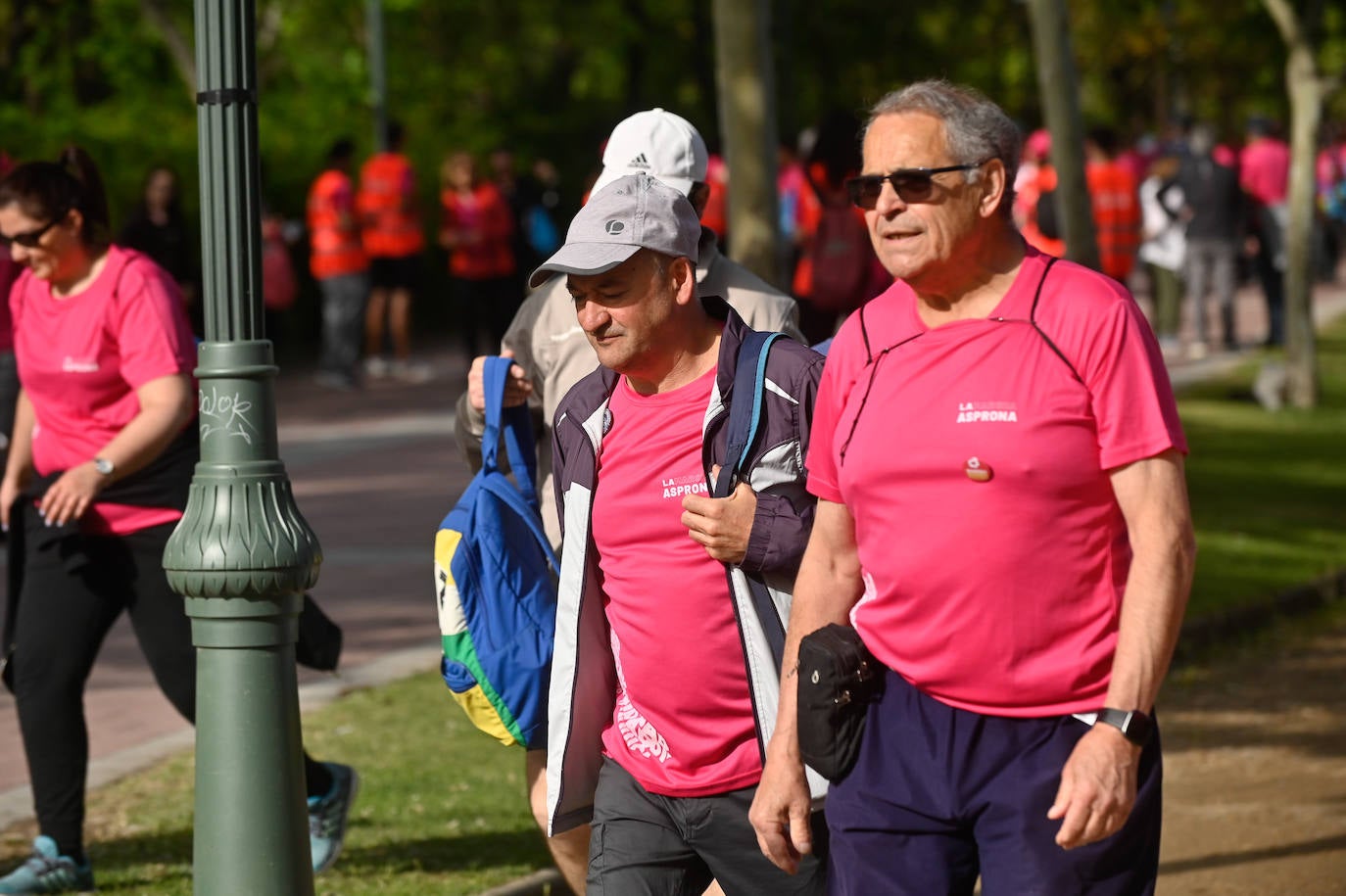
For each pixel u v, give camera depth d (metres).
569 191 103.31
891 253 9.27
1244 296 90.06
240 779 11.75
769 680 10.62
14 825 18.08
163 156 64.12
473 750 20.36
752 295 12.79
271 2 77.25
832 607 10.05
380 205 60.72
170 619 15.72
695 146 12.81
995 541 9.09
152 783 19.28
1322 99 48.75
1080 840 8.83
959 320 9.32
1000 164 9.20
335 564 30.70
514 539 12.26
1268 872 16.47
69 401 15.65
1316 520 34.16
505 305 59.47
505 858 16.78
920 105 9.21
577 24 100.06
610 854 11.19
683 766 10.92
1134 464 8.97
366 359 66.25
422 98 92.31
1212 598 27.55
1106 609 9.15
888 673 9.69
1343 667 24.89
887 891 9.63
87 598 15.66
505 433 13.05
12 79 73.31
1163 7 74.69
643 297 10.64
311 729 21.22
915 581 9.30
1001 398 9.07
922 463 9.20
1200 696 23.38
